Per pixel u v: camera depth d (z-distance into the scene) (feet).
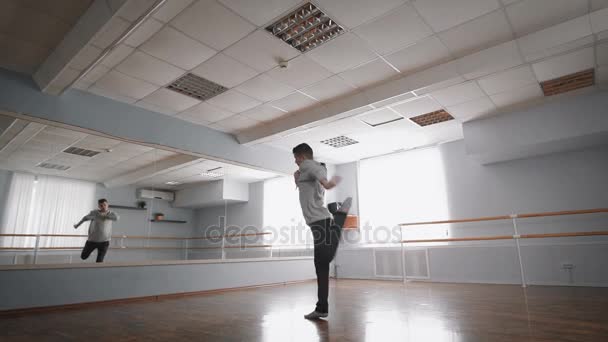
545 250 17.81
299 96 15.75
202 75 13.58
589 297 12.23
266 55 12.34
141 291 14.01
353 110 15.85
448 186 21.71
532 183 18.78
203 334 7.25
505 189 19.57
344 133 20.33
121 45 11.37
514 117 17.49
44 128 14.12
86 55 10.75
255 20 10.43
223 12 10.02
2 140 13.57
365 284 19.45
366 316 8.92
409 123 18.94
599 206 16.79
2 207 13.29
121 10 8.83
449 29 11.14
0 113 12.44
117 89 14.47
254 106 16.65
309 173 8.26
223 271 17.26
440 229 21.63
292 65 13.08
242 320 8.83
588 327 7.13
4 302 10.77
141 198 18.01
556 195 17.99
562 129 16.07
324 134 20.42
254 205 23.91
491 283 18.95
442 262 20.97
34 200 14.14
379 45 11.94
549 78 14.15
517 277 18.34
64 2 9.55
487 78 14.02
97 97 14.87
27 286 11.29
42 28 10.55
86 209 15.61
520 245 18.60
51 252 14.23
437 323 7.80
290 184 25.86
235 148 20.38
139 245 17.66
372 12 10.22
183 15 10.06
